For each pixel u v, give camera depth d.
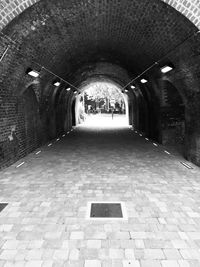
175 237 3.92
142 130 18.19
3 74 7.45
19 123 9.59
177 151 10.85
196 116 8.00
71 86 19.00
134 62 12.16
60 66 12.23
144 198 5.49
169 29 6.87
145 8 6.59
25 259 3.41
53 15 6.92
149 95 14.41
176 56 7.68
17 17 6.05
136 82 16.17
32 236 3.98
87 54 12.64
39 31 7.39
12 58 7.38
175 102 12.19
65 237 3.94
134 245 3.71
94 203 5.25
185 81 8.12
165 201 5.30
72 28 8.33
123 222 4.41
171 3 5.86
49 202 5.32
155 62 9.73
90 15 7.60
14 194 5.80
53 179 6.97
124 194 5.75
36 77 10.26
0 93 7.70
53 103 15.41
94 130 21.05
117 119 37.06
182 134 12.41
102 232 4.08
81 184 6.50
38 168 8.23
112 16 7.73
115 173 7.51
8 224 4.37
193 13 5.84
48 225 4.33
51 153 10.86
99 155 10.29
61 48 9.89
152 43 8.38
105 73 19.88
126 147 12.10
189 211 4.82
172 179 6.82
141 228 4.20
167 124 12.38
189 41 6.56
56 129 16.38
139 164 8.58
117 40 10.03
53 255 3.49
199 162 7.98
